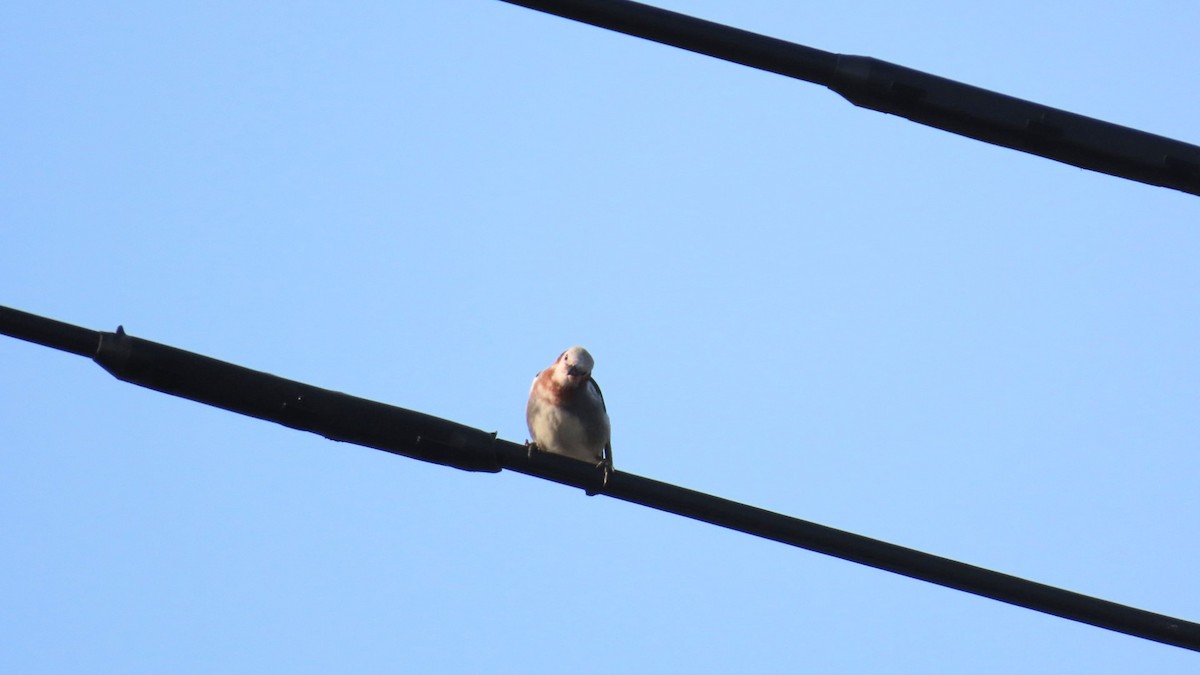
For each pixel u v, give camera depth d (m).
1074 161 11.50
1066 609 11.85
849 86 11.27
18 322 11.09
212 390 11.48
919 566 11.91
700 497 12.11
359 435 11.87
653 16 11.04
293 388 11.72
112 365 11.21
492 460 12.13
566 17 10.95
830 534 11.95
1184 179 11.42
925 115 11.35
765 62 11.19
